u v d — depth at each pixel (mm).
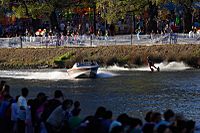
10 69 72375
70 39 74250
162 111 37219
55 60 71375
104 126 19562
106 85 51875
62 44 74562
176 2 71188
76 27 85312
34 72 65562
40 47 75250
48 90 48844
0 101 23875
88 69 57375
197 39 69188
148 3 73812
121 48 70500
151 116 19406
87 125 19906
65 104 21250
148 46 69812
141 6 74000
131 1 73000
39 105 22359
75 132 20266
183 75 58469
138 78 56750
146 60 68062
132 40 71812
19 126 22922
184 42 69688
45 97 22750
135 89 48594
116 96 44469
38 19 84812
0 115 23359
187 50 67688
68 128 20719
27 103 24000
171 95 44625
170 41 70312
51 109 21562
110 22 73938
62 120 21016
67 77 59562
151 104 40312
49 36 75250
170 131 17406
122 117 19688
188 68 66125
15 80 57625
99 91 47688
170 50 68312
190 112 36625
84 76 57750
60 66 71000
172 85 50594
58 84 53469
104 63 69188
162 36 70688
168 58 67375
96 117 20266
